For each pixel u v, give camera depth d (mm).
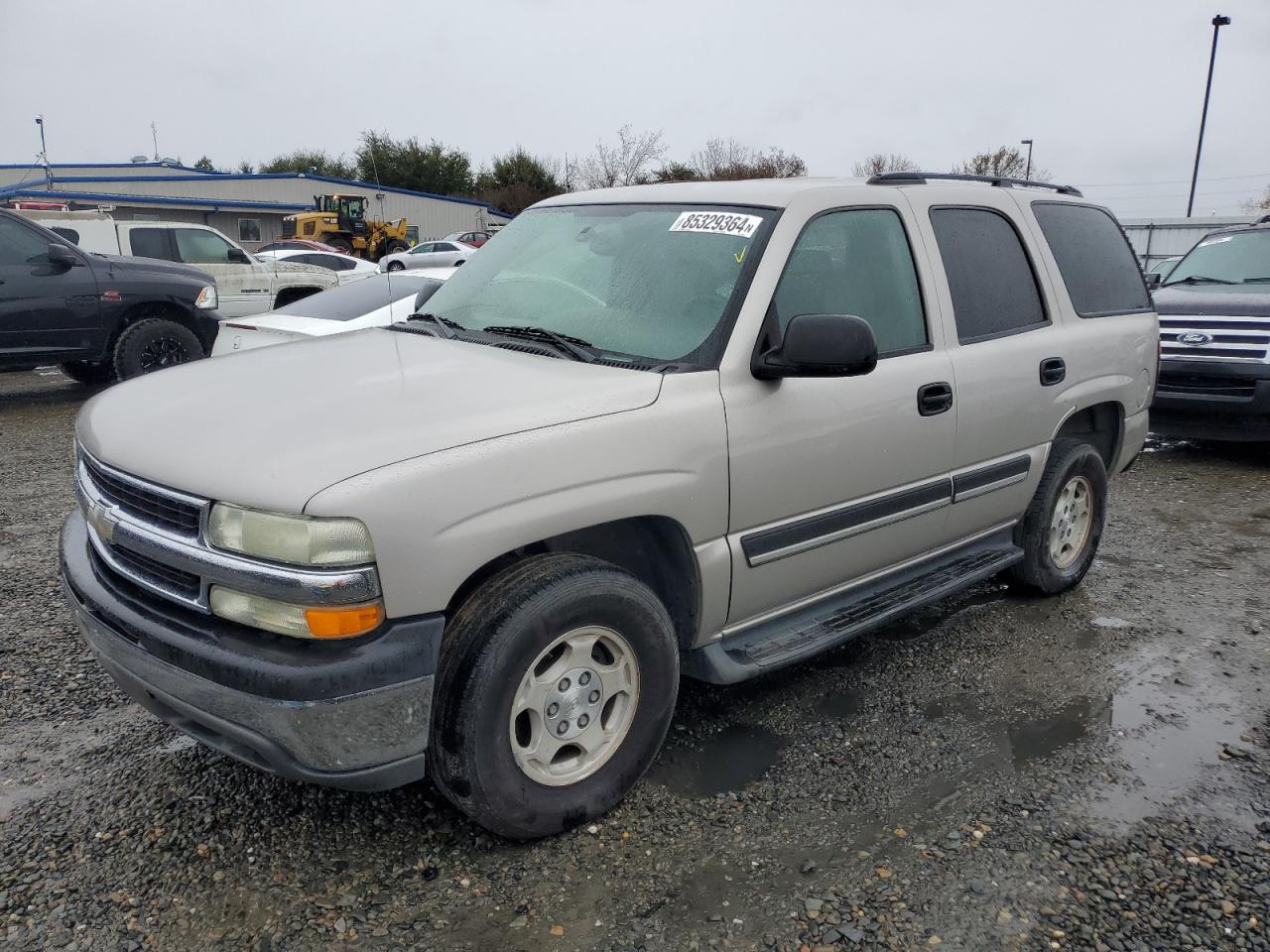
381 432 2480
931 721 3557
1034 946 2404
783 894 2582
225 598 2400
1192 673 3992
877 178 3828
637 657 2861
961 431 3809
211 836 2797
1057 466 4461
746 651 3279
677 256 3361
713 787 3096
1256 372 7320
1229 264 8586
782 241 3258
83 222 13242
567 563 2688
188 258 13969
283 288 13078
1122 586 5004
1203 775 3201
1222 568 5305
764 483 3104
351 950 2369
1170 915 2523
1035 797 3051
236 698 2352
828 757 3291
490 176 58125
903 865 2707
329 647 2326
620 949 2381
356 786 2434
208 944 2381
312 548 2256
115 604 2639
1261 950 2406
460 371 2947
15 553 5172
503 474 2498
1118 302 4887
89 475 2943
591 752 2854
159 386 3102
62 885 2582
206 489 2395
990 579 5055
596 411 2734
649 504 2805
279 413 2641
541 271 3637
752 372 3076
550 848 2771
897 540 3697
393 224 40875
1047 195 4672
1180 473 7555
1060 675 3955
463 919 2479
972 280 4004
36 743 3297
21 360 9383
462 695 2506
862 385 3381
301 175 46969
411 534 2342
